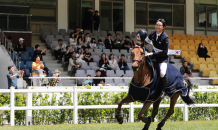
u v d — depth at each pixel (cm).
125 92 1023
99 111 977
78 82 1318
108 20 2511
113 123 929
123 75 1606
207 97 1090
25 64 1642
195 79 1409
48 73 1509
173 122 961
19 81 1222
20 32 1819
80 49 1759
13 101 860
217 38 2625
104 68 1664
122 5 2553
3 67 1471
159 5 2650
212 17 2781
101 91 920
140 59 632
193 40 2433
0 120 910
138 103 1009
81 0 2438
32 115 935
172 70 745
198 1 2750
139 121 1005
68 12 2397
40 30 2247
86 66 1698
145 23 2612
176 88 736
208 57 2156
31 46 1942
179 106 1010
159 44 698
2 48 1495
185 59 2103
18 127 813
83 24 2433
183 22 2716
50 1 2342
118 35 2075
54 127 817
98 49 1942
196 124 899
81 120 973
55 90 887
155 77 666
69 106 901
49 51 1955
